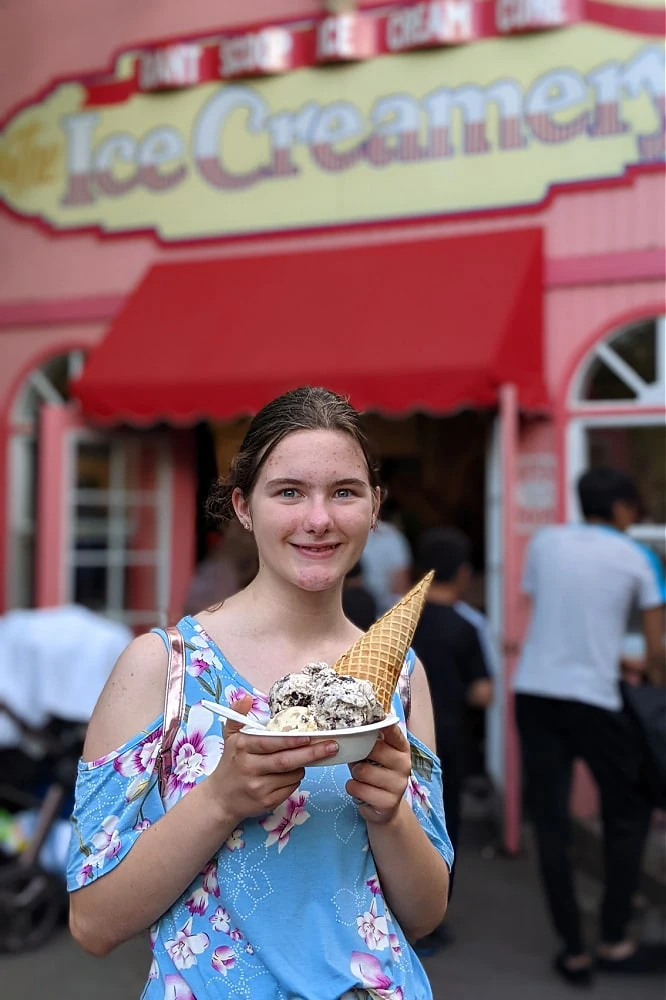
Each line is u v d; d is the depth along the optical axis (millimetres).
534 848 6039
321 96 7141
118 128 7746
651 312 6297
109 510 7391
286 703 1520
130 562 7449
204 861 1578
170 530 7445
